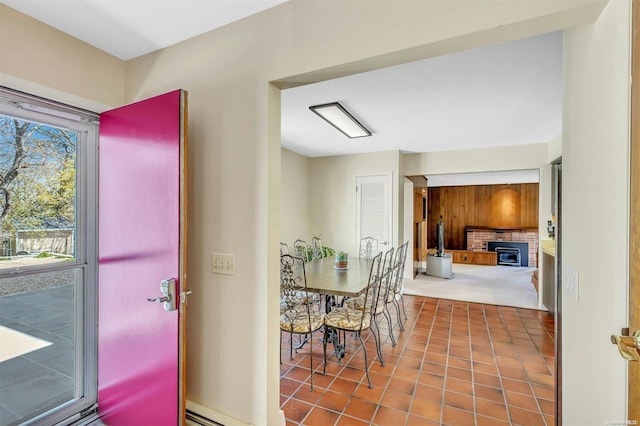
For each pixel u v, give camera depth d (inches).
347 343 121.3
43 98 68.5
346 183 217.3
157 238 65.2
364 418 75.7
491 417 76.1
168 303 61.5
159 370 64.5
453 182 338.6
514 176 280.4
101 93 78.4
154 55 78.8
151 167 66.2
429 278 246.8
